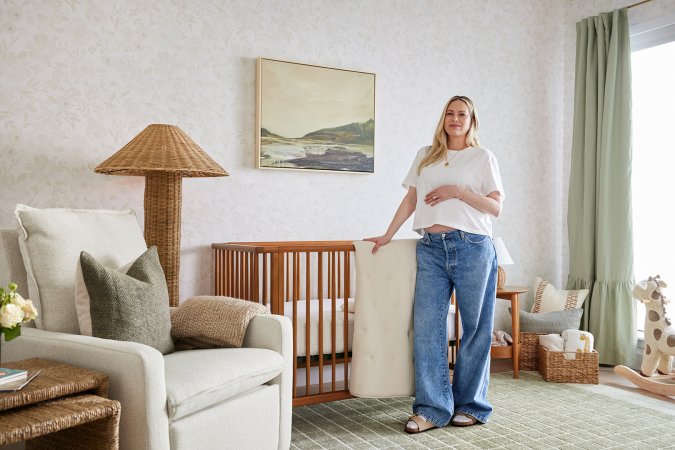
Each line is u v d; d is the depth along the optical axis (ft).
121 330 6.40
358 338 8.80
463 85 13.48
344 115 11.76
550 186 14.84
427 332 8.66
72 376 5.45
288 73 11.15
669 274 12.83
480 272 8.53
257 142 10.86
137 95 9.86
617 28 13.07
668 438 8.25
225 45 10.62
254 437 6.68
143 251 8.00
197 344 7.51
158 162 8.30
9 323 5.06
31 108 9.07
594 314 13.23
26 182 9.05
